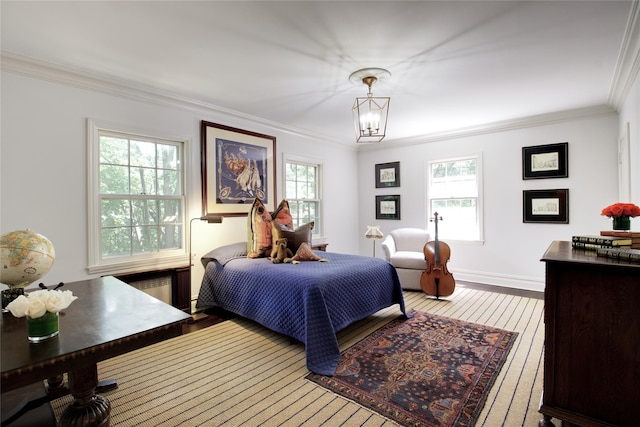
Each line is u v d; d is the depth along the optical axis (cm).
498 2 178
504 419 165
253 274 288
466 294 400
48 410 148
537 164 414
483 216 457
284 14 188
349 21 196
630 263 134
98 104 282
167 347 258
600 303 140
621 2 178
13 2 174
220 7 181
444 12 187
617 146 365
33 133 248
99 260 283
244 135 399
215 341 271
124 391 194
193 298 350
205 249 362
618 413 137
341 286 258
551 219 405
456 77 283
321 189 520
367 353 240
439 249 379
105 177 293
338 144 550
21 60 237
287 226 379
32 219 248
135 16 189
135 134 306
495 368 215
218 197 371
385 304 309
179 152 345
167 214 336
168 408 177
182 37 215
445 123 440
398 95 329
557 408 149
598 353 141
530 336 268
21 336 119
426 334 275
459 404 177
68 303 124
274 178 437
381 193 565
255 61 250
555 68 266
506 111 386
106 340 115
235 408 177
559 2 178
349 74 276
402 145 538
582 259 144
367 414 171
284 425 162
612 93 323
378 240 569
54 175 258
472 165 474
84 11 184
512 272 436
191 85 300
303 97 334
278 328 256
